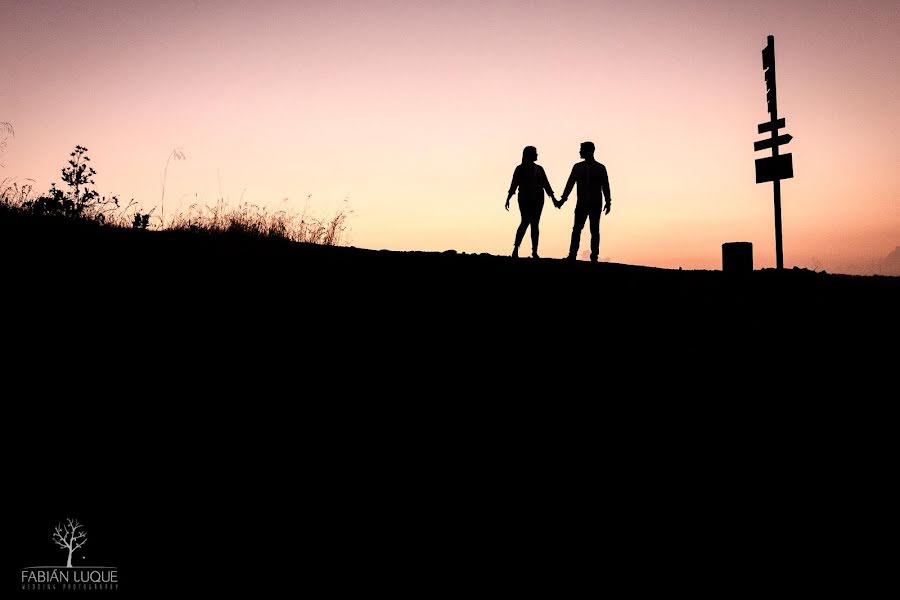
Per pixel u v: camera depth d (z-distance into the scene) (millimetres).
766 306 7008
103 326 4438
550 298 6559
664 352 5426
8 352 3887
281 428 3639
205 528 2793
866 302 7410
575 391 4543
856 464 3820
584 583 2652
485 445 3742
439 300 6047
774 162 10094
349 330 5047
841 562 2873
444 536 2922
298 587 2479
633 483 3510
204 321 4781
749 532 3117
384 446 3611
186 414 3629
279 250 7105
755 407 4547
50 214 6723
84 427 3363
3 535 2564
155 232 7148
